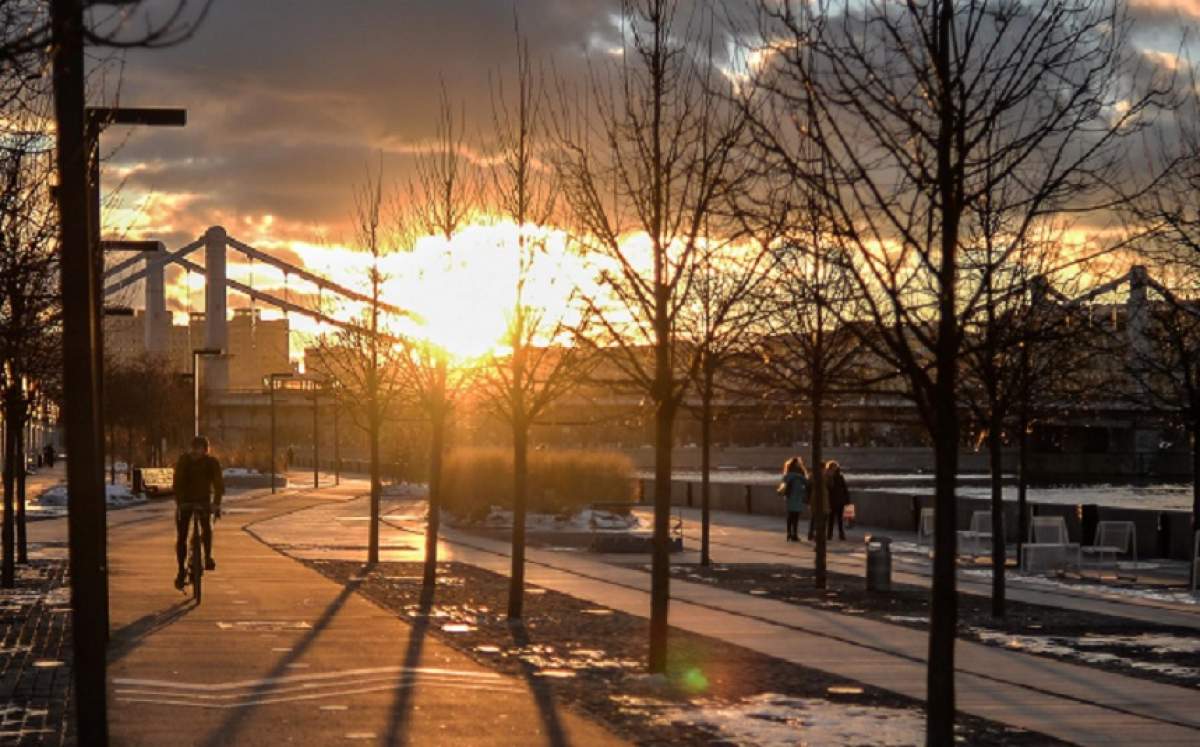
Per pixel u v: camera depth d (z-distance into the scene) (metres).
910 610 21.09
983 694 13.69
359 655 15.55
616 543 33.16
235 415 143.00
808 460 126.44
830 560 31.28
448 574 26.50
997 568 20.12
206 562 21.61
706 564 29.48
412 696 13.02
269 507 54.16
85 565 9.26
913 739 11.41
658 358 14.63
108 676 13.93
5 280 16.83
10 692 12.89
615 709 12.62
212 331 141.88
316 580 24.48
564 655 15.95
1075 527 34.31
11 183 16.25
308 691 13.22
